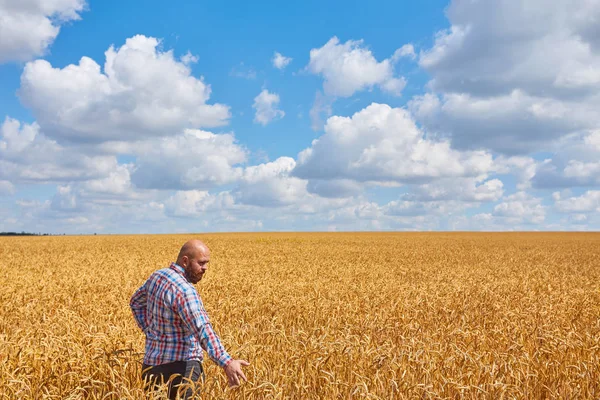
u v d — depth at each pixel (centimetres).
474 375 585
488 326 941
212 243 5234
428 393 515
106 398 509
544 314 1076
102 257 3012
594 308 1208
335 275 2014
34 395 511
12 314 1029
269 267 2352
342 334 775
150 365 496
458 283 1722
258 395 512
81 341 686
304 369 582
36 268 2223
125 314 990
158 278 499
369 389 541
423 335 809
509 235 10312
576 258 3522
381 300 1252
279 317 933
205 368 603
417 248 4478
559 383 590
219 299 1223
